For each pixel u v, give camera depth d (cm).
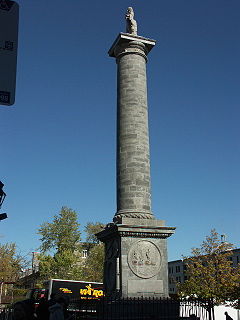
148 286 1856
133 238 1917
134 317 1655
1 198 1105
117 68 2375
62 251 5869
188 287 4112
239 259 7025
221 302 3756
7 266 5869
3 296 5447
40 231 5966
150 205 2064
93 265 5969
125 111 2197
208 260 4331
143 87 2278
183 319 1706
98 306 1697
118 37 2342
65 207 6166
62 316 950
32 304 641
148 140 2192
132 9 2506
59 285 3114
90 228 6606
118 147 2158
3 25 567
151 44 2398
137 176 2058
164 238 1972
